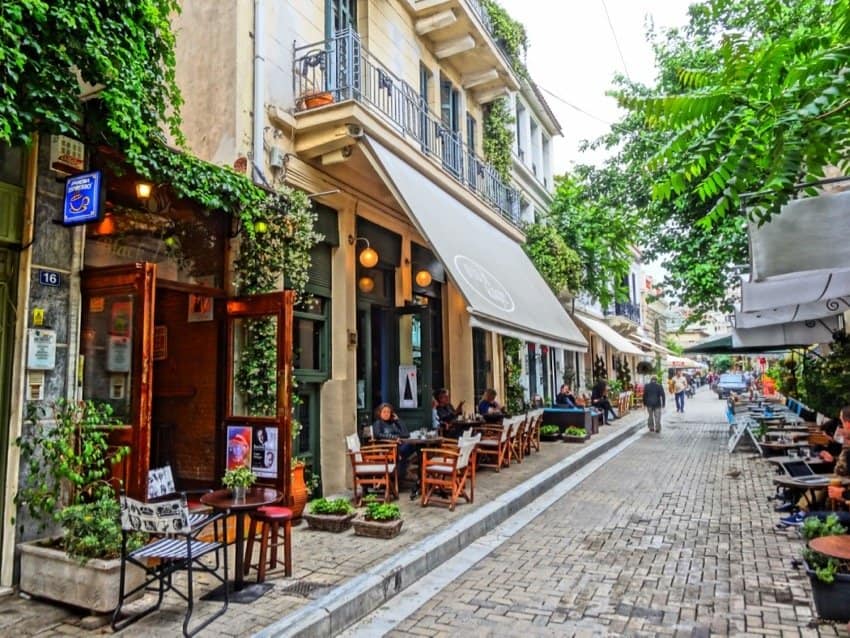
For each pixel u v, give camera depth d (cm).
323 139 803
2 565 461
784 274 465
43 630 401
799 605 470
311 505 704
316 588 475
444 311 1344
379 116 839
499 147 1585
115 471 511
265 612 429
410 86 1112
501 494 846
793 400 1631
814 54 350
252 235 684
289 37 828
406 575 531
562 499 892
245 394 714
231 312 697
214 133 748
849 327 1139
